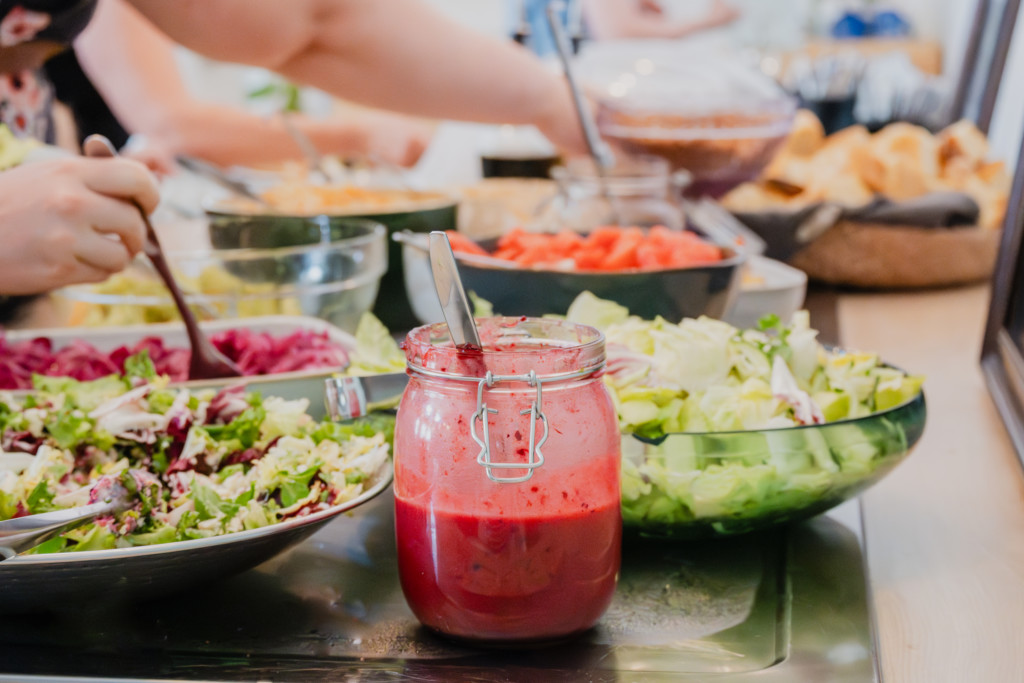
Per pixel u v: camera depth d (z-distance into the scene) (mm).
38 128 1631
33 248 844
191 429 680
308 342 1011
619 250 1000
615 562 571
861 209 1573
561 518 534
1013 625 606
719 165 1603
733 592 641
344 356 987
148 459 680
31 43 1151
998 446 915
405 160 2230
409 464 551
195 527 590
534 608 541
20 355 989
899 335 1320
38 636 583
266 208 1450
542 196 1680
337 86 1474
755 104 1601
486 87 1509
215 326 1084
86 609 592
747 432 652
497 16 4121
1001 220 1634
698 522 675
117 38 2104
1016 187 1064
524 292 965
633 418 667
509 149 2162
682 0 4383
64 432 679
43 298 1163
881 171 1704
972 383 1104
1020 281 1040
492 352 516
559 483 531
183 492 638
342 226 1283
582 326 571
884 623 610
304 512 608
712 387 705
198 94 3461
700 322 794
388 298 1382
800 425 697
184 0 1225
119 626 598
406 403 559
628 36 3621
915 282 1609
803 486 663
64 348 993
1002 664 561
